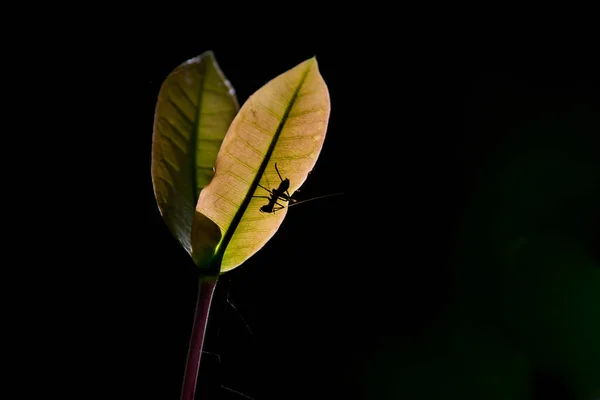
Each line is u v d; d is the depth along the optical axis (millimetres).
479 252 708
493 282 691
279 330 657
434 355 666
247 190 284
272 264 681
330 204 724
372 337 673
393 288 694
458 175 745
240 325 640
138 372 649
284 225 701
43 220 694
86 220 701
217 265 285
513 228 710
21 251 672
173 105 292
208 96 294
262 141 281
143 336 663
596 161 716
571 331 640
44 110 728
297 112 279
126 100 745
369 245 713
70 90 740
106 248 692
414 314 684
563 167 725
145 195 719
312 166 284
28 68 730
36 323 649
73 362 646
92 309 666
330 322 671
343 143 753
